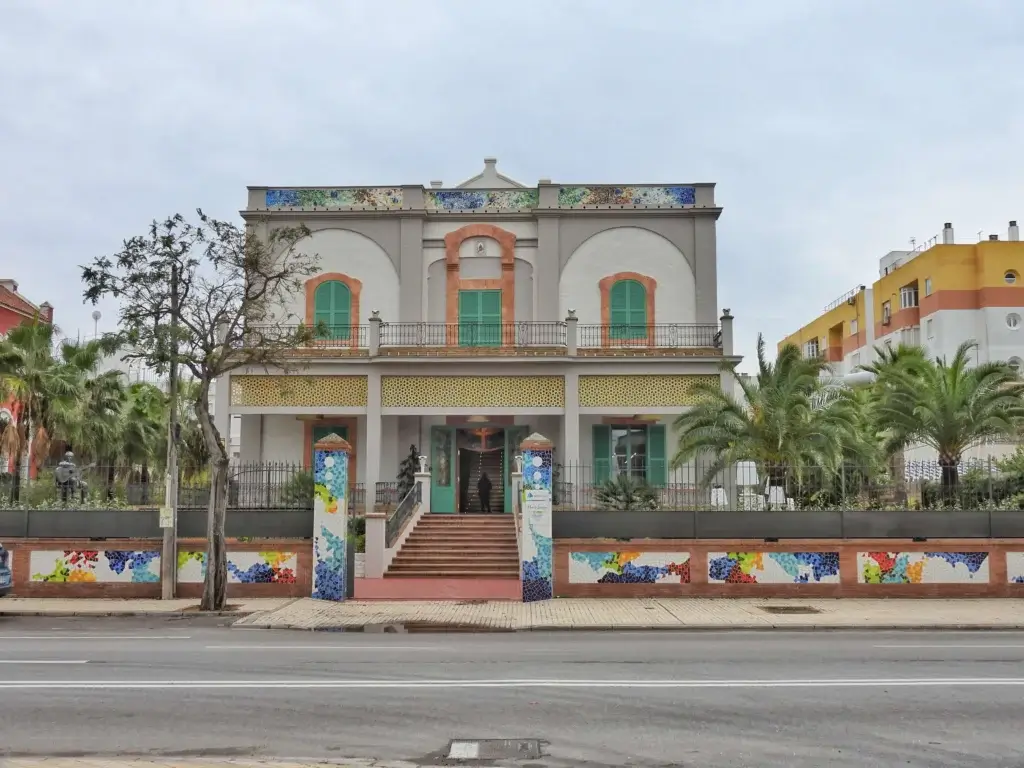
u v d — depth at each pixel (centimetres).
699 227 2994
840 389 2492
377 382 2770
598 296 2983
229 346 1881
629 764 686
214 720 815
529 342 2953
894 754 710
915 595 1908
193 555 1959
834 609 1733
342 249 3005
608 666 1098
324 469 1930
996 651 1234
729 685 967
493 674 1040
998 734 767
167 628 1540
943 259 4703
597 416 2919
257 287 2406
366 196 3019
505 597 1941
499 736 763
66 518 1967
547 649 1262
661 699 898
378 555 2242
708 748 727
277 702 886
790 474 2072
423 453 2936
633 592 1908
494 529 2544
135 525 1975
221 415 2762
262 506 2050
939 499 2003
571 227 3011
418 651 1238
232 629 1527
